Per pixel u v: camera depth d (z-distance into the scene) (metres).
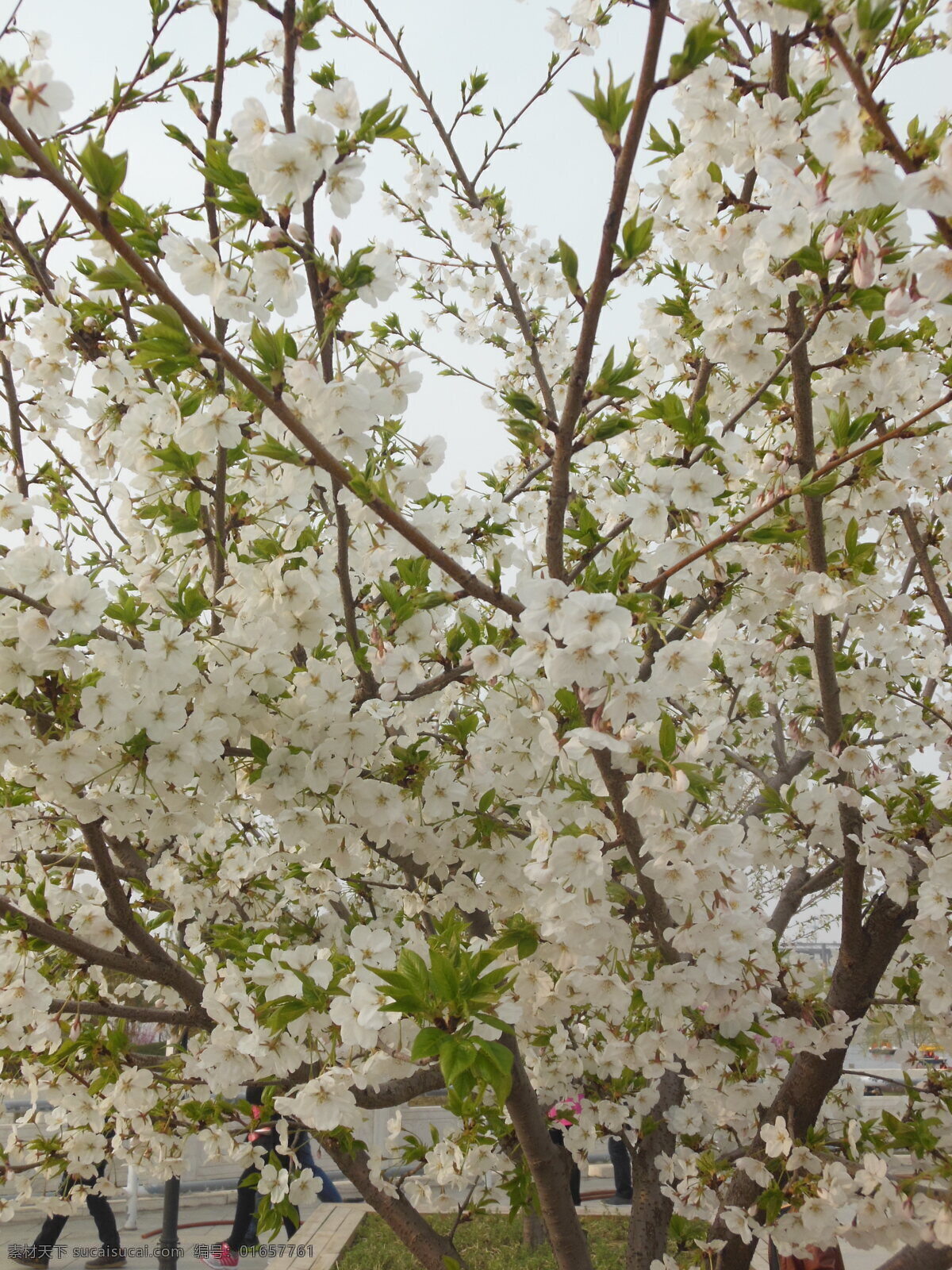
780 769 5.34
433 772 2.93
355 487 1.98
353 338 2.41
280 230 1.97
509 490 4.89
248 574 2.87
